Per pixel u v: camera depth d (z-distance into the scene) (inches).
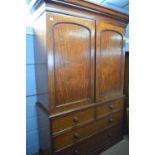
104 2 71.4
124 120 72.7
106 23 49.8
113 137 63.8
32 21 49.7
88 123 50.6
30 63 53.8
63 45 40.3
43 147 53.6
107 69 53.9
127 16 53.2
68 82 43.3
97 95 52.1
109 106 58.0
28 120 56.8
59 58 40.2
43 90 45.4
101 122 56.2
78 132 48.4
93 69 48.9
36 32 46.7
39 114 53.2
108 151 60.6
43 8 36.7
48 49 37.7
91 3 41.8
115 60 56.4
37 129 59.1
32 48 53.4
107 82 55.0
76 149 49.0
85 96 48.6
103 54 51.3
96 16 46.3
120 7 77.2
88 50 46.3
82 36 43.9
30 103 56.2
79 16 41.9
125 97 69.0
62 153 45.1
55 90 40.9
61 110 42.9
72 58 42.9
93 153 55.3
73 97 45.3
